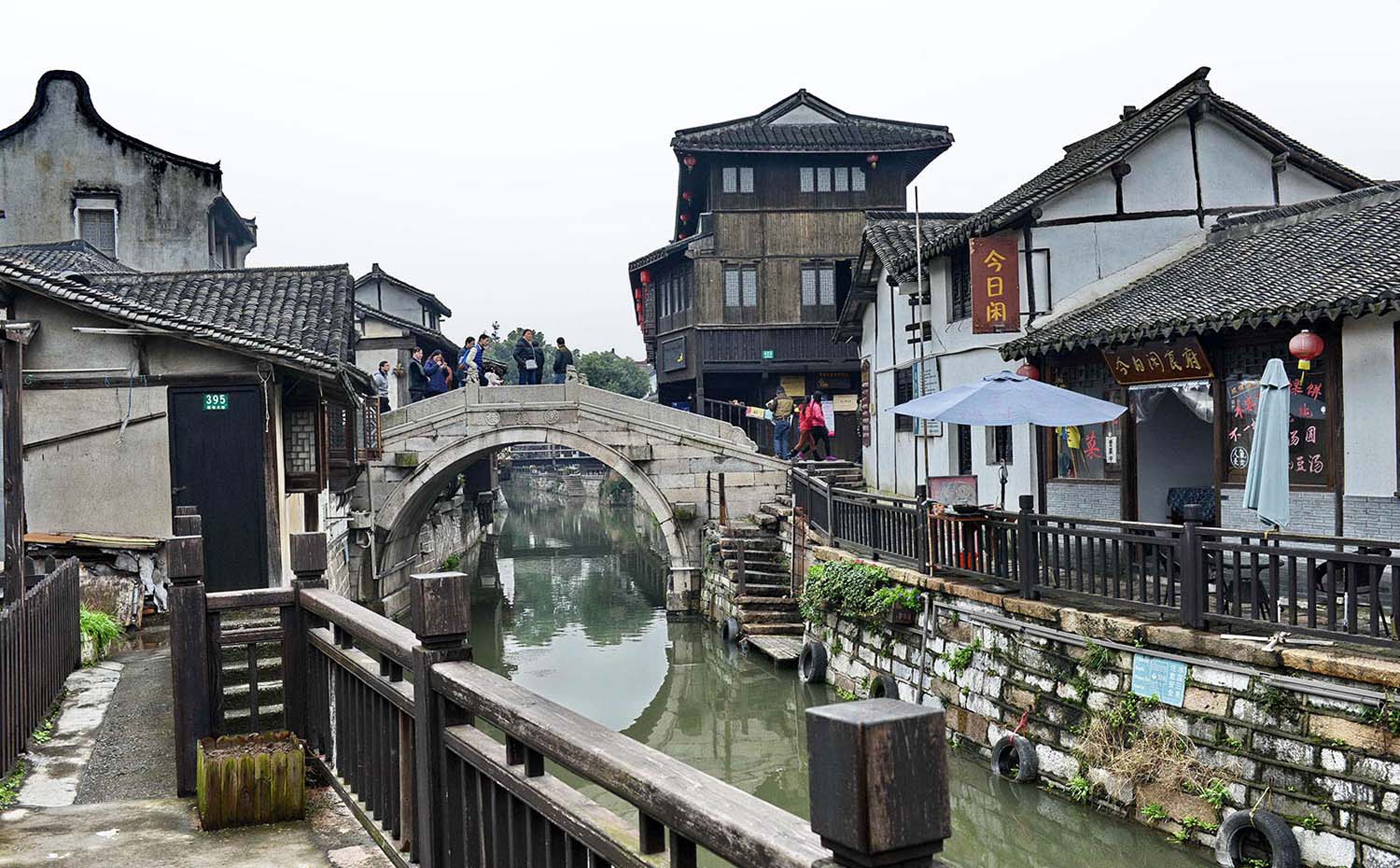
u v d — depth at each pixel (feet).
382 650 15.28
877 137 97.55
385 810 15.96
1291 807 26.53
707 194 100.89
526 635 73.72
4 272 42.37
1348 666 25.40
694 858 8.33
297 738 19.31
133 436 44.04
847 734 5.89
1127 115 65.00
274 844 17.21
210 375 43.88
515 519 172.86
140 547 42.47
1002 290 53.11
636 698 55.67
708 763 45.88
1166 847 29.45
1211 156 55.11
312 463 52.16
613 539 135.54
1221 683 28.81
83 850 17.16
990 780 36.32
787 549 69.77
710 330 97.55
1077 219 53.93
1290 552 27.94
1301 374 37.06
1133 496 45.57
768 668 59.62
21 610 24.49
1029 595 36.63
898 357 75.25
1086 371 48.57
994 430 59.67
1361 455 34.73
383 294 126.31
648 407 79.92
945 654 41.16
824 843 6.19
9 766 22.63
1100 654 32.73
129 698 30.01
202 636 19.81
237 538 43.86
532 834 10.88
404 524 82.02
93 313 43.65
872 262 77.77
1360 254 39.04
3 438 32.14
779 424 88.89
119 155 92.48
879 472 81.30
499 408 78.95
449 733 12.91
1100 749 32.22
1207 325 37.81
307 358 43.86
